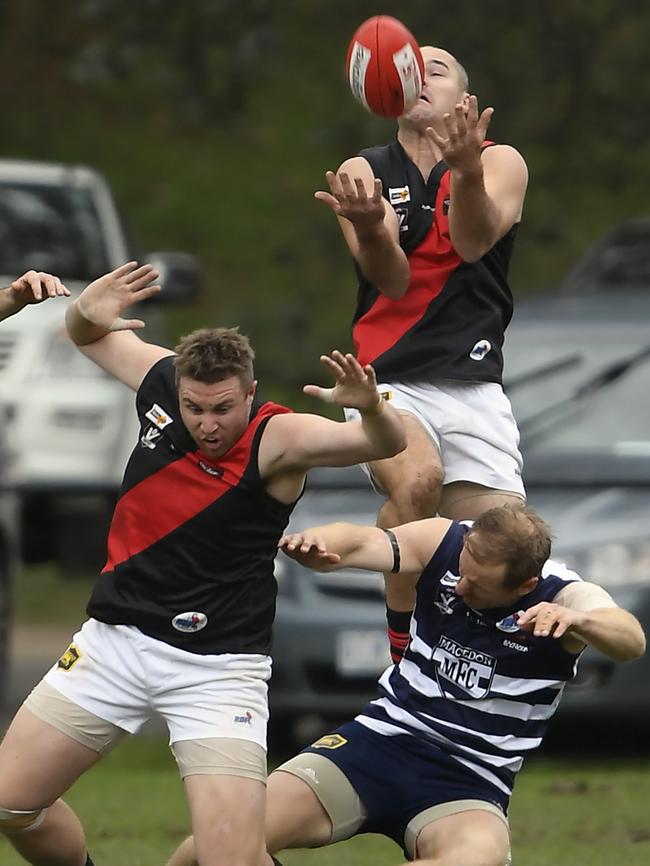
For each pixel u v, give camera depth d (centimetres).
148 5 7281
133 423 5044
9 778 2148
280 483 2108
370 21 2361
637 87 6894
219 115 7625
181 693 2119
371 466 2405
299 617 3672
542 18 6819
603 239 5606
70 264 5128
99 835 3031
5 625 4203
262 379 6550
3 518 4153
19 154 9300
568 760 3838
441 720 2248
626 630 2125
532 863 2759
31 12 9656
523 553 2155
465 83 2428
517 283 6906
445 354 2398
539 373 4147
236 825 2086
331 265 7238
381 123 6856
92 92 9831
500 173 2381
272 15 7400
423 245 2392
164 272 5212
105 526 5281
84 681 2152
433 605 2236
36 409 4872
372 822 2277
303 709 3678
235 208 9019
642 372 4112
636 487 3822
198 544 2105
